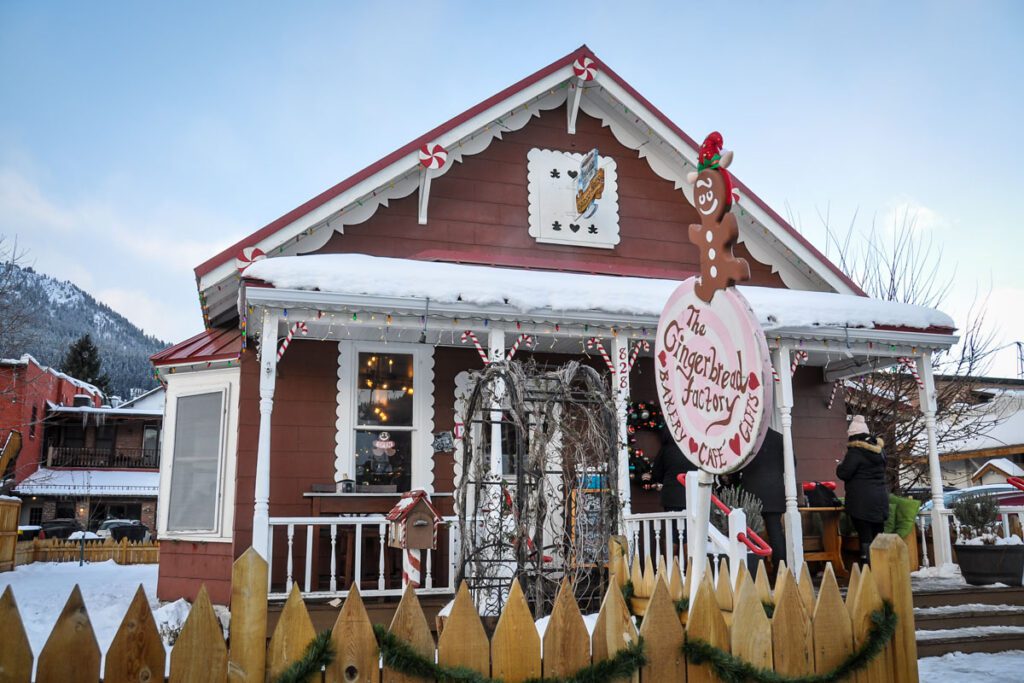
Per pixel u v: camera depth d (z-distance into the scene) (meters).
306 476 10.59
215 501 10.99
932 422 11.02
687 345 4.44
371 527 10.05
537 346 11.38
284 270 9.03
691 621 3.64
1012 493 18.78
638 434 12.09
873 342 10.87
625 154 13.08
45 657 2.92
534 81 12.34
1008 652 8.09
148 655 3.04
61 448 42.91
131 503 42.66
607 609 3.55
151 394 51.81
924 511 11.06
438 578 10.54
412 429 11.05
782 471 9.99
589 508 7.06
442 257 11.70
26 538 34.69
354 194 11.23
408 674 3.27
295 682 3.08
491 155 12.38
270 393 8.83
